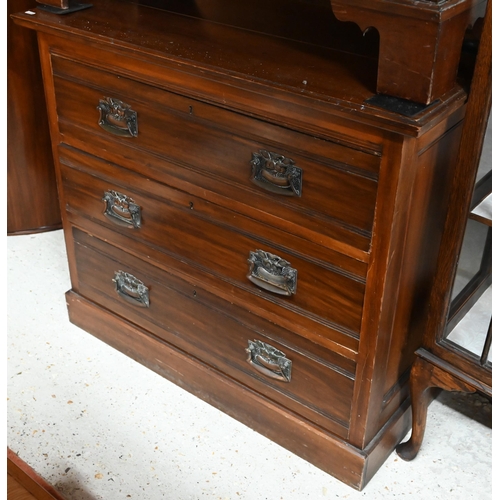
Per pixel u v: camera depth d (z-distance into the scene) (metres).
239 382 1.66
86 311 1.93
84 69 1.55
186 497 1.51
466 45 1.30
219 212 1.47
